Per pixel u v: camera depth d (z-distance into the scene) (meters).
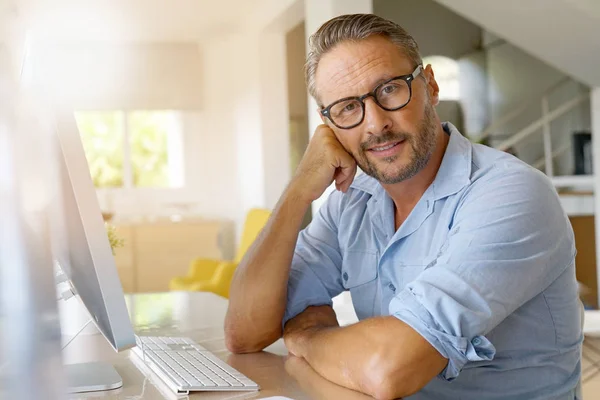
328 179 1.55
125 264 6.48
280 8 5.22
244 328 1.53
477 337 1.15
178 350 1.48
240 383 1.21
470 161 1.39
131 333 0.92
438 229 1.41
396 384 1.12
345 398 1.13
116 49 6.81
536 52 4.41
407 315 1.16
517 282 1.20
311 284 1.61
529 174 1.31
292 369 1.36
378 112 1.38
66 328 1.76
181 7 5.71
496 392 1.32
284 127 6.15
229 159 7.11
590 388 3.23
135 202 7.12
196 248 6.64
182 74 6.96
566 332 1.35
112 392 1.19
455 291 1.16
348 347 1.21
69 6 5.44
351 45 1.39
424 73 1.45
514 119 5.51
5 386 0.55
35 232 0.56
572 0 3.71
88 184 0.88
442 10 5.55
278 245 1.54
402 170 1.40
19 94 0.56
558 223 1.29
